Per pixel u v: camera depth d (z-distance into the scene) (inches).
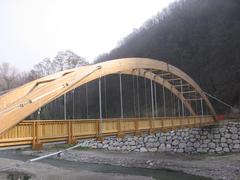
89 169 1692.9
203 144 2003.0
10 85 3973.9
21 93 1013.8
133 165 1766.7
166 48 3732.8
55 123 876.0
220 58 3053.6
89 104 2736.2
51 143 863.1
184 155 1958.7
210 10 3737.7
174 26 3907.5
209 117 2003.0
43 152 2295.8
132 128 1238.9
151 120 1389.0
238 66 2839.6
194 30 3587.6
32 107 807.1
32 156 2225.6
